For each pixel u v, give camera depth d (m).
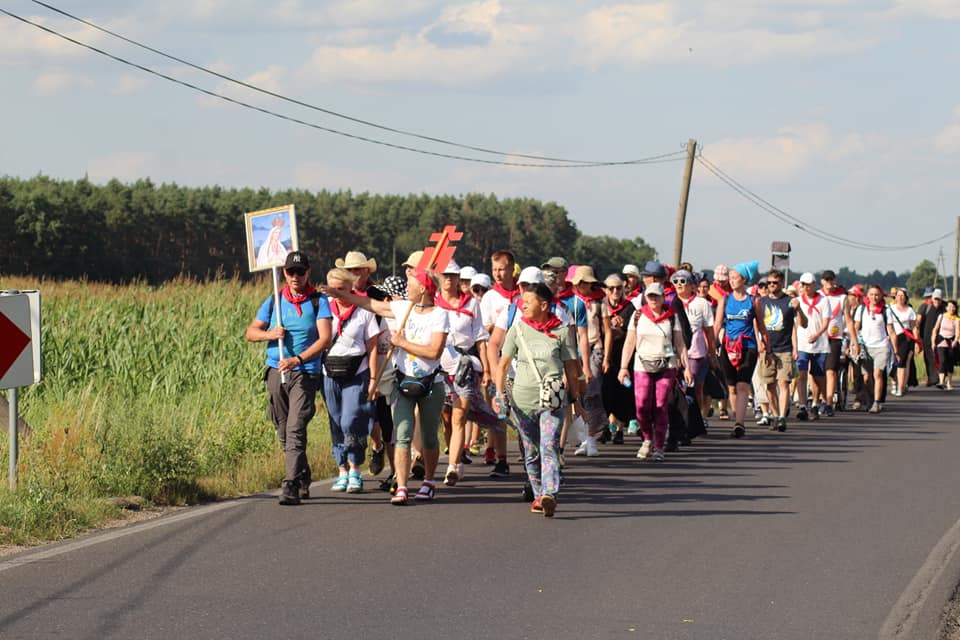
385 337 12.38
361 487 12.52
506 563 9.09
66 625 7.16
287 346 11.87
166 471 11.79
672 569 8.95
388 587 8.26
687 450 16.67
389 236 126.94
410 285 11.73
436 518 10.98
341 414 12.26
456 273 13.08
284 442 12.10
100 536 9.90
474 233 133.38
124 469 11.69
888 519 11.13
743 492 12.75
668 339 15.34
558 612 7.65
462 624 7.34
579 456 15.95
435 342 11.62
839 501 12.17
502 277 13.86
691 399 17.17
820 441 17.86
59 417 14.32
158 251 98.50
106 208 93.94
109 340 21.38
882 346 23.42
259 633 7.06
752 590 8.31
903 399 27.25
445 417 14.46
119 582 8.26
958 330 30.81
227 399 18.86
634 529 10.55
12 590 8.00
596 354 16.17
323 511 11.27
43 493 10.36
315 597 7.93
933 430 19.58
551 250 136.88
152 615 7.41
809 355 21.77
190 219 100.62
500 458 13.77
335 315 12.10
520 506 11.73
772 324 19.47
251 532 10.15
